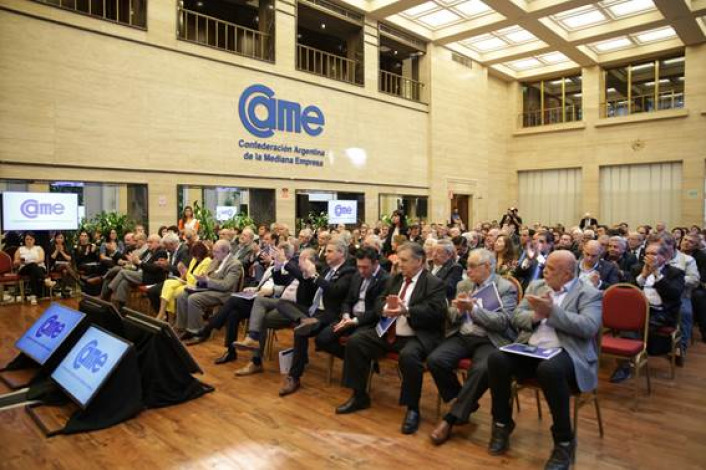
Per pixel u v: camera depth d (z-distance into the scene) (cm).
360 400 380
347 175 1346
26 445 319
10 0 806
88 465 293
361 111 1383
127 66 938
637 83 1723
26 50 825
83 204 961
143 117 959
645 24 1385
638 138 1673
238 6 1316
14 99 814
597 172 1758
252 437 330
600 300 321
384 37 1453
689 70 1566
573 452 293
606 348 386
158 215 980
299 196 1245
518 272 557
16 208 777
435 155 1588
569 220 1841
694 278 507
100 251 885
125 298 691
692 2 1310
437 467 290
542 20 1384
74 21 872
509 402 316
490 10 1392
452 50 1645
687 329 497
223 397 405
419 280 385
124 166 934
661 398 400
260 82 1148
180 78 1013
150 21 969
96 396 352
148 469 288
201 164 1045
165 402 384
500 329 341
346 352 384
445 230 903
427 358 346
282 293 484
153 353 387
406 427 338
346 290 443
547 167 1867
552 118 1905
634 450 310
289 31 1209
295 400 399
